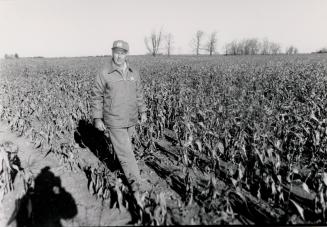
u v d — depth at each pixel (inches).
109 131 172.6
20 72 1000.9
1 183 171.6
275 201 165.3
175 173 198.4
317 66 872.9
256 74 653.3
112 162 213.6
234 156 214.8
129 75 170.4
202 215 139.4
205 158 222.5
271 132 224.4
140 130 260.7
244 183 185.6
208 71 792.9
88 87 500.4
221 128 240.7
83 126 300.5
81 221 147.0
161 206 135.0
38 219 149.2
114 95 165.0
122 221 146.1
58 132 259.9
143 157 212.5
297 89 428.1
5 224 145.9
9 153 184.1
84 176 193.2
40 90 493.0
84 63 1457.9
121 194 149.9
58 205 160.9
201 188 176.1
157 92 391.5
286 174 194.1
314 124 255.3
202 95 382.9
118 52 162.2
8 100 421.7
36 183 186.1
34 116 362.0
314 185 175.8
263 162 172.2
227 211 143.4
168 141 265.7
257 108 268.8
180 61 1583.4
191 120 275.3
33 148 250.7
